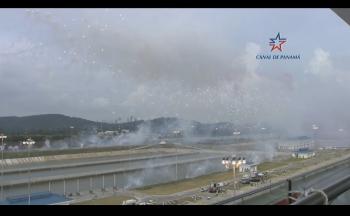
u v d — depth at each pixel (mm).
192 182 41531
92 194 36781
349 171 3414
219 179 42562
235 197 2564
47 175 52844
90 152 81938
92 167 62812
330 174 3008
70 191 41344
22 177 50688
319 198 1906
